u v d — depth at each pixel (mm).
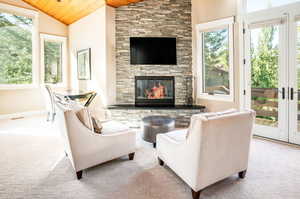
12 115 5180
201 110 4332
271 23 3418
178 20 4551
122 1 4430
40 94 5707
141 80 4699
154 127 3057
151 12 4562
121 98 4742
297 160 2623
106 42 4566
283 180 2123
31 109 5555
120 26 4652
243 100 3807
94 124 2352
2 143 3262
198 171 1723
